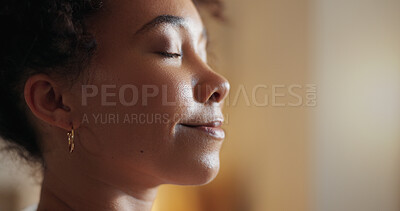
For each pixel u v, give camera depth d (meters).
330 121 1.84
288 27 1.86
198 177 0.64
